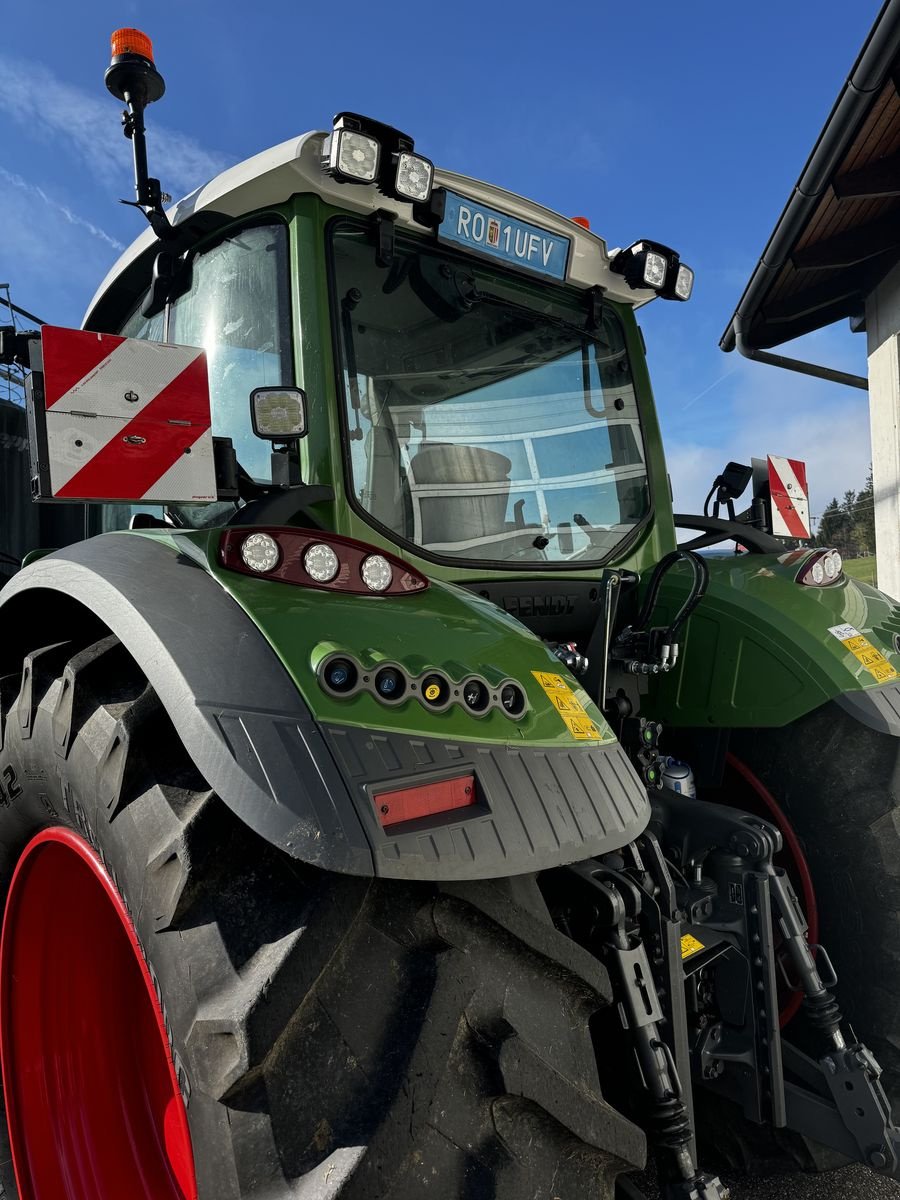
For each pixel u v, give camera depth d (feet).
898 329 26.99
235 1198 3.22
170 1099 4.99
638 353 8.25
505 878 3.93
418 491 6.38
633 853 5.30
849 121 19.11
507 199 6.91
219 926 3.53
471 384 6.89
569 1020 3.91
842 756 6.62
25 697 5.01
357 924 3.57
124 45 6.15
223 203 6.18
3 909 5.80
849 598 7.32
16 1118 5.33
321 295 5.94
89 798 4.25
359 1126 3.26
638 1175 6.45
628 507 7.88
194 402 4.99
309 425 5.84
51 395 4.59
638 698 7.51
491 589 6.66
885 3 16.66
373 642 4.07
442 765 3.80
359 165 5.67
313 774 3.52
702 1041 5.76
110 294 8.14
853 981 6.37
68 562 4.86
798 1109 5.70
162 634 3.97
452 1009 3.55
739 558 8.12
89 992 5.47
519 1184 3.50
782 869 5.92
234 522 5.27
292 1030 3.34
